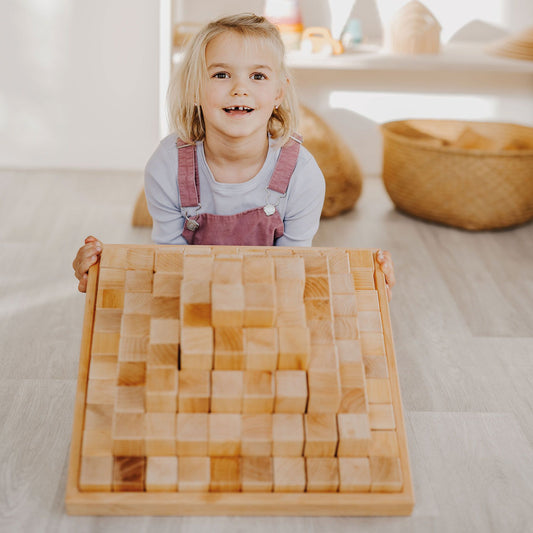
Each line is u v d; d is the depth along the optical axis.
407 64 2.35
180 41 2.37
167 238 1.45
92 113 2.66
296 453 1.05
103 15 2.50
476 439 1.42
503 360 1.69
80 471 1.05
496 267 2.14
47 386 1.52
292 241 1.46
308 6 2.56
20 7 2.47
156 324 1.05
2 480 1.26
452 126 2.58
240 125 1.30
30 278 1.94
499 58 2.42
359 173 2.48
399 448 1.08
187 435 1.02
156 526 1.17
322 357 1.04
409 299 1.94
